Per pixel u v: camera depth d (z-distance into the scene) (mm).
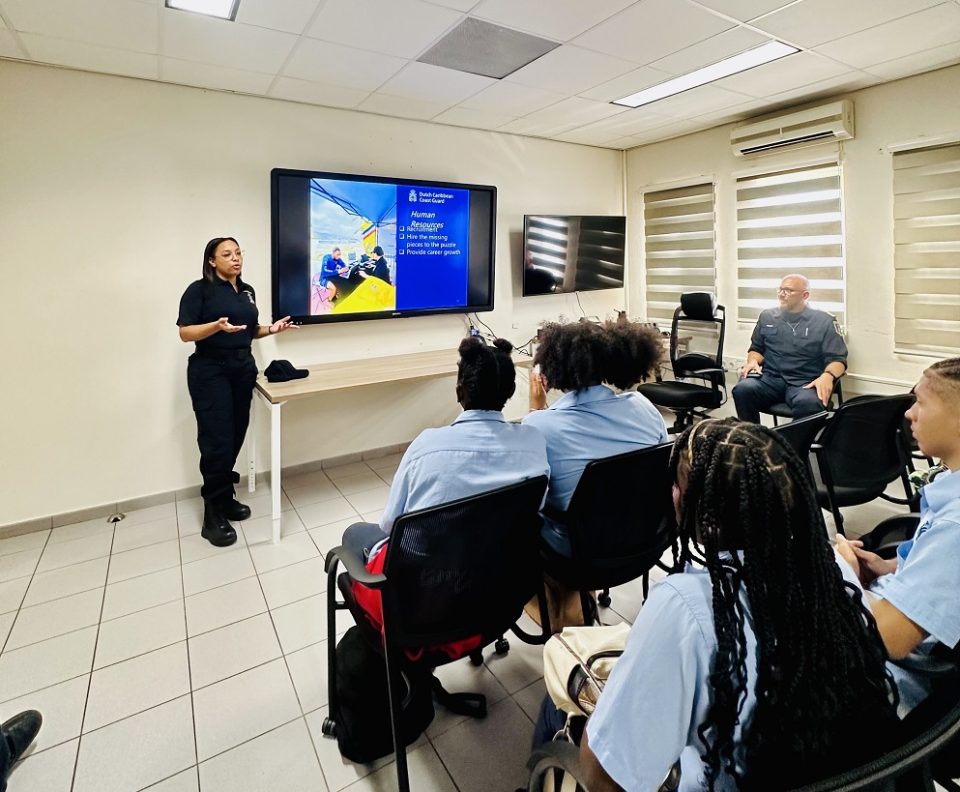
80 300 3023
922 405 1150
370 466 4035
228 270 2908
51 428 3025
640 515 1756
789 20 2568
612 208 5309
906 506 3143
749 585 735
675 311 4574
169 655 2057
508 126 4250
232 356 2979
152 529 3057
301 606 2359
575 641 1188
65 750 1646
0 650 2078
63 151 2900
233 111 3334
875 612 944
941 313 3461
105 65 2846
